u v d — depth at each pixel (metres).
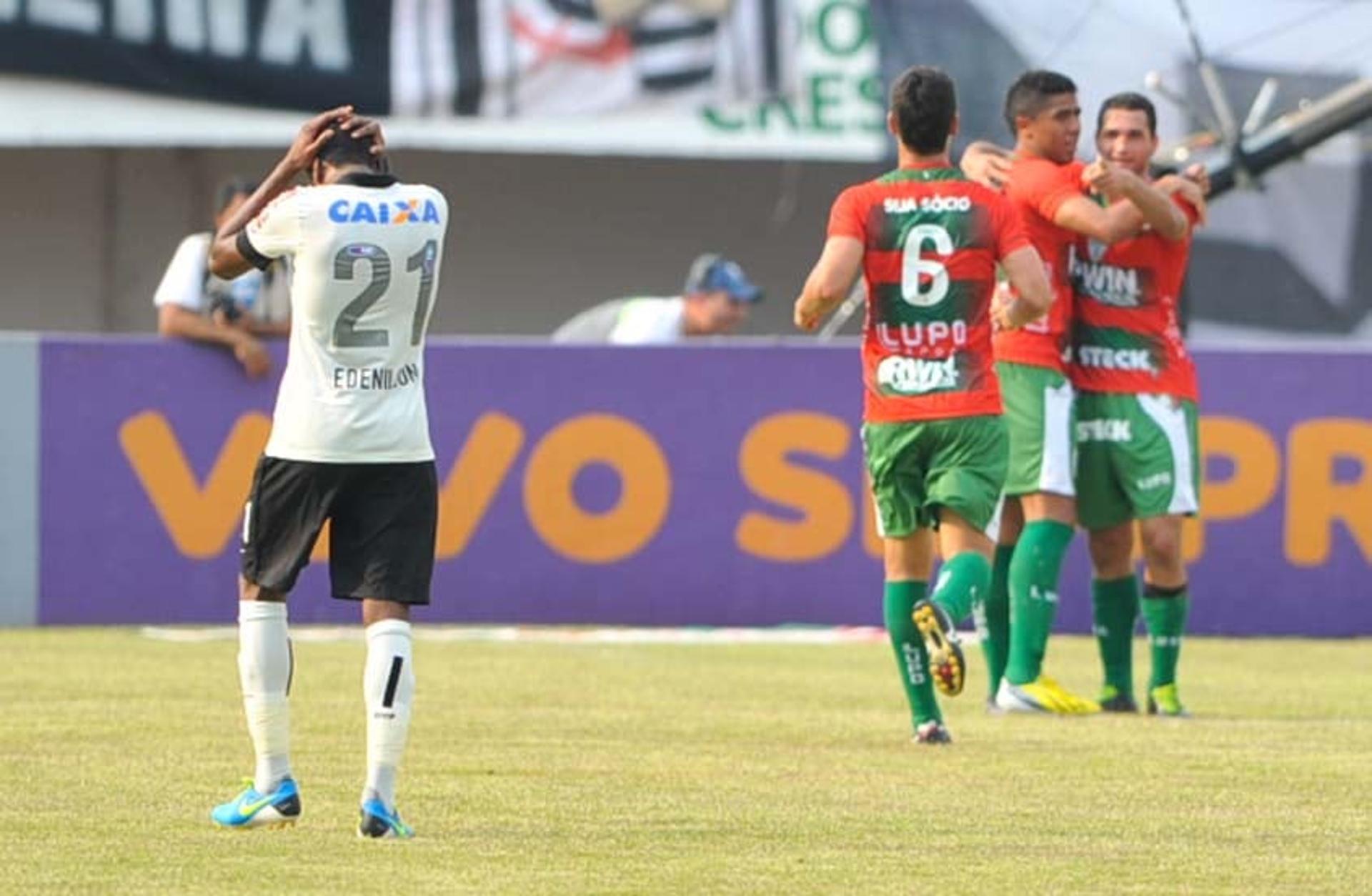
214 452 46.94
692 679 38.88
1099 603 35.53
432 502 22.88
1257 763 28.75
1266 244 64.19
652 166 67.44
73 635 45.03
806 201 67.88
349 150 22.97
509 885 20.14
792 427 47.94
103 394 46.69
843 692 37.00
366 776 25.89
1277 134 54.22
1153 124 34.44
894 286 29.52
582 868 21.05
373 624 22.73
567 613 47.75
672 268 67.62
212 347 46.91
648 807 24.73
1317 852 22.34
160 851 21.75
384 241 22.45
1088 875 21.00
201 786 25.77
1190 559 48.25
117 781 26.11
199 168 65.69
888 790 26.17
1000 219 29.47
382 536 22.64
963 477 29.31
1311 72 61.47
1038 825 23.80
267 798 23.11
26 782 26.05
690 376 47.84
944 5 60.72
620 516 47.78
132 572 46.81
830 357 47.91
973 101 60.41
